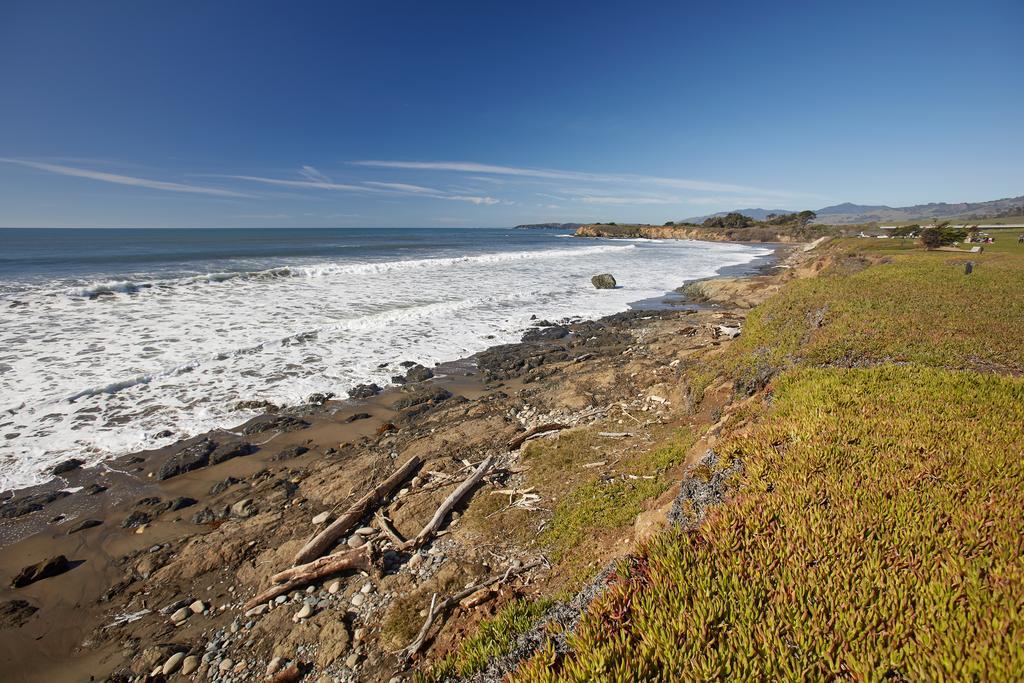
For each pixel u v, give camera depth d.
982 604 2.87
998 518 3.70
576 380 14.48
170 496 8.56
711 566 3.56
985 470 4.45
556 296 30.30
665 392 12.46
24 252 42.62
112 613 6.02
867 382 7.16
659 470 7.97
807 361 9.73
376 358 16.53
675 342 18.47
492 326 21.83
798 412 6.40
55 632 5.72
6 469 9.08
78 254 40.91
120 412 11.55
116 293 22.52
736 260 57.19
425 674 4.53
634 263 51.62
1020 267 20.23
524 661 3.47
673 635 2.96
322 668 5.13
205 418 11.60
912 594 3.03
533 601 5.30
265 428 11.24
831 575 3.26
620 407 11.97
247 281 28.12
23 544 7.24
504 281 34.75
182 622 5.86
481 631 4.63
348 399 13.16
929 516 3.79
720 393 10.69
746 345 12.55
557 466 8.98
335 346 17.48
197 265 33.75
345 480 9.01
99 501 8.34
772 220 125.75
